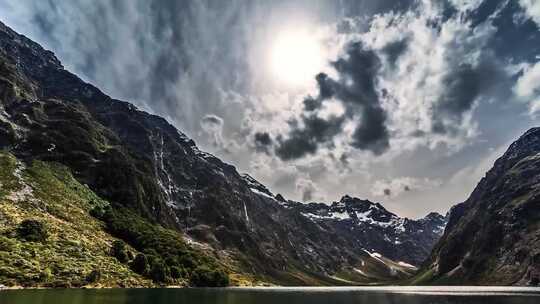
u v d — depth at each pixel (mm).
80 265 164375
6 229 167250
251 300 142625
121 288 160875
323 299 168375
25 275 137625
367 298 176500
